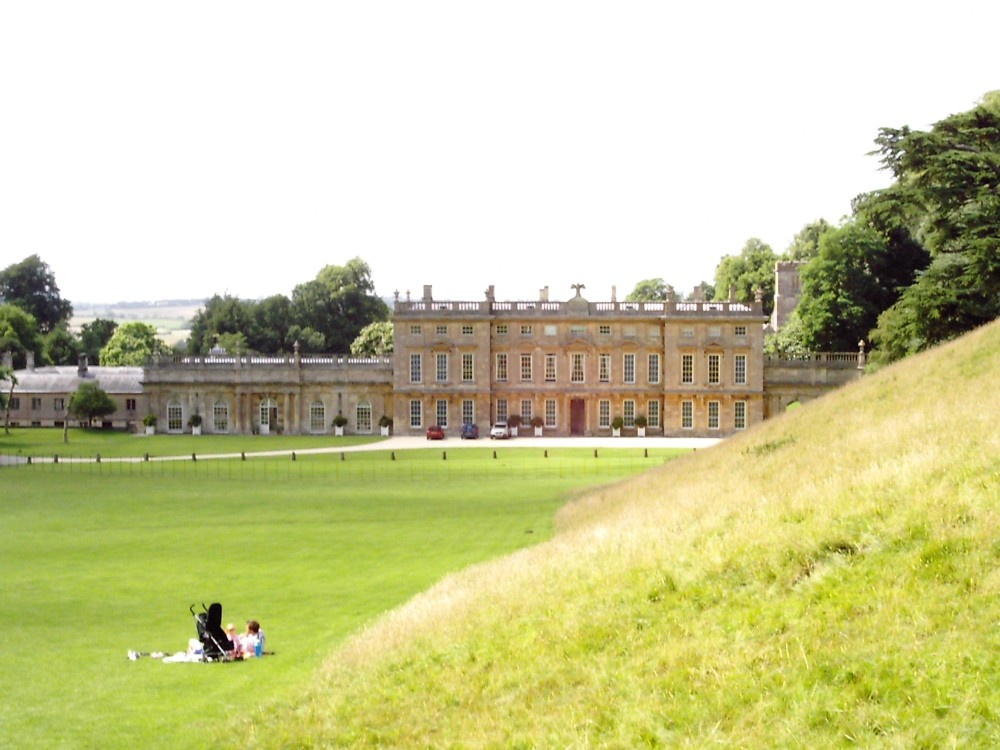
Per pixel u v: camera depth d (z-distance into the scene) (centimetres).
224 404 13050
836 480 3098
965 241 7719
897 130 7775
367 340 17638
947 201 7562
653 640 2412
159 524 5597
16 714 2559
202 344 19700
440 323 12606
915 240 13162
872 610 2214
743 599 2453
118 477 7875
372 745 2284
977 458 2755
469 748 2166
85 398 13638
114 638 3328
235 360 13025
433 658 2659
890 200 7669
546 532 5094
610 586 2786
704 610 2480
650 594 2647
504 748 2139
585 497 6012
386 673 2642
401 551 4709
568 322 12606
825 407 5484
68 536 5241
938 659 1983
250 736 2384
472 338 12600
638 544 3139
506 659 2531
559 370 12625
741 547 2705
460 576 3588
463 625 2830
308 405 13000
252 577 4231
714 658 2231
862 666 2038
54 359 19725
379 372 12912
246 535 5216
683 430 12538
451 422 12631
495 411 12681
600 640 2491
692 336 12500
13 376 13962
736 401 12481
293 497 6625
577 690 2289
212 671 2922
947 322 7500
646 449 9344
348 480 7588
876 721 1892
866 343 13075
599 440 11844
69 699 2675
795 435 5097
